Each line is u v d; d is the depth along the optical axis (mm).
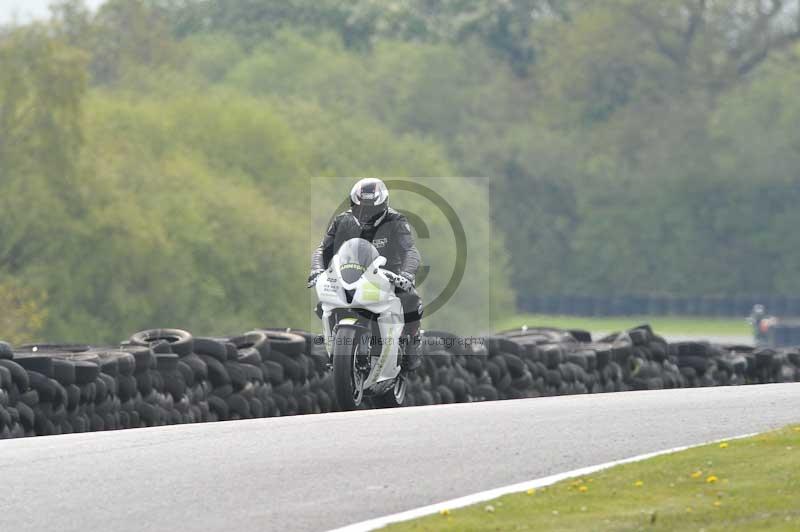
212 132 190875
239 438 33375
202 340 48594
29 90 157500
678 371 64938
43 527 24328
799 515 24219
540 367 58406
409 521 24094
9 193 157250
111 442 32906
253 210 172875
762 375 67750
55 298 158875
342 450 31469
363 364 43781
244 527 24125
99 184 161250
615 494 26281
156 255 159875
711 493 26172
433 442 32531
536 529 23531
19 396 40500
